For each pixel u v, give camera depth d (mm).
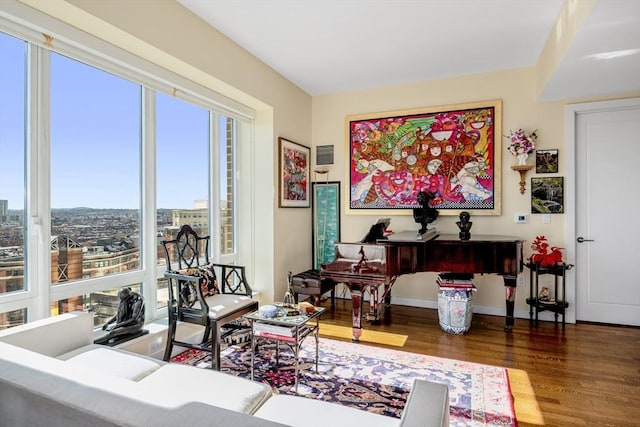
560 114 3799
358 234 4660
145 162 2867
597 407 2178
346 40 3256
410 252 3225
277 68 3918
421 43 3316
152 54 2551
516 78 3945
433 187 4250
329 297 4820
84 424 919
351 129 4656
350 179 4660
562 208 3789
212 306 2664
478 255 3262
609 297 3738
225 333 2965
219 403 1438
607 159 3723
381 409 2150
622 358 2879
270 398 1534
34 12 1936
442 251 3307
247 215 4043
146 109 2869
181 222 3246
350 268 3246
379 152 4508
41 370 1104
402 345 3168
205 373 1688
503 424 2010
